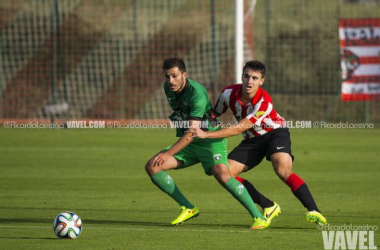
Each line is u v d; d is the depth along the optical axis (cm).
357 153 5188
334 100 8312
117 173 4166
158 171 2562
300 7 10750
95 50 8981
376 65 6925
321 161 4747
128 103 8350
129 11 9981
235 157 2653
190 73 8781
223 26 9575
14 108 8219
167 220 2709
